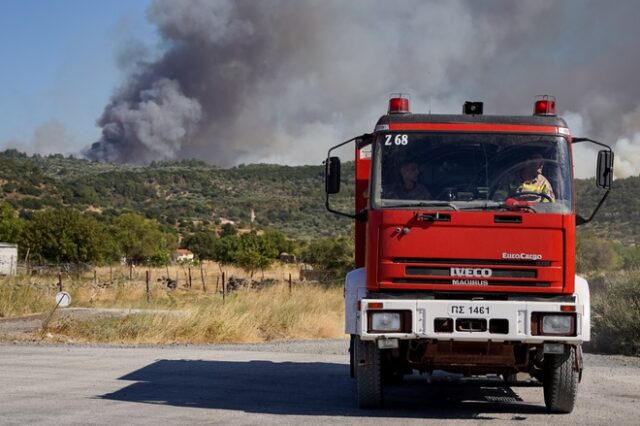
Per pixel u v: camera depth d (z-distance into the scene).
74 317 22.39
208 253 101.94
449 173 9.70
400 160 9.74
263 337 22.12
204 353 17.12
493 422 9.27
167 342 20.27
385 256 9.42
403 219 9.42
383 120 9.91
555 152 9.76
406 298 9.36
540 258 9.35
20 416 9.13
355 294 10.25
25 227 71.44
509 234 9.38
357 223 12.09
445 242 9.37
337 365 15.21
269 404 10.54
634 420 9.48
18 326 22.39
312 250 50.09
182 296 37.41
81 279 43.16
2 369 13.73
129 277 49.56
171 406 10.19
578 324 9.23
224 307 23.17
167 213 179.75
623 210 73.19
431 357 9.70
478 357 9.66
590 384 12.87
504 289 9.31
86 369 13.96
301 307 24.98
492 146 9.77
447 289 9.34
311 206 193.62
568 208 9.51
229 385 12.34
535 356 10.11
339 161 10.46
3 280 31.91
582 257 42.88
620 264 42.91
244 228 159.25
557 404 9.97
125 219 88.19
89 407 9.93
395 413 9.91
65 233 71.00
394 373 11.69
